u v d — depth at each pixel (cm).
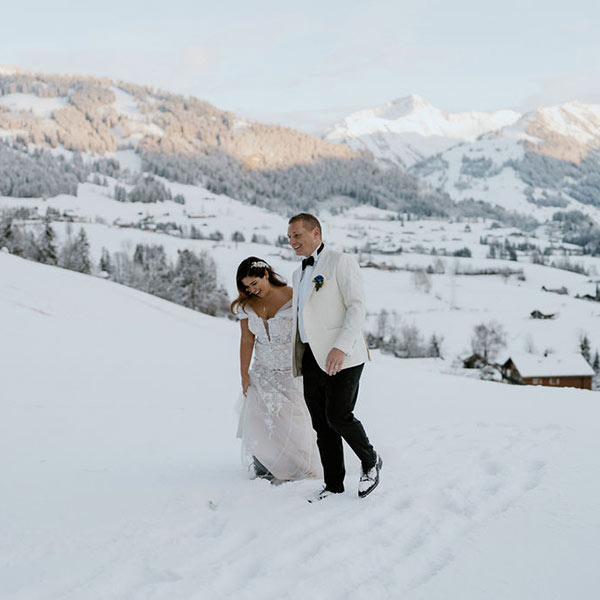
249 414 448
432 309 10875
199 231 18900
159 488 413
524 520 323
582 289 13650
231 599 245
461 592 245
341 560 283
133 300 3136
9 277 2972
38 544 312
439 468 456
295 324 392
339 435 392
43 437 611
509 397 1025
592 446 510
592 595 240
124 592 256
